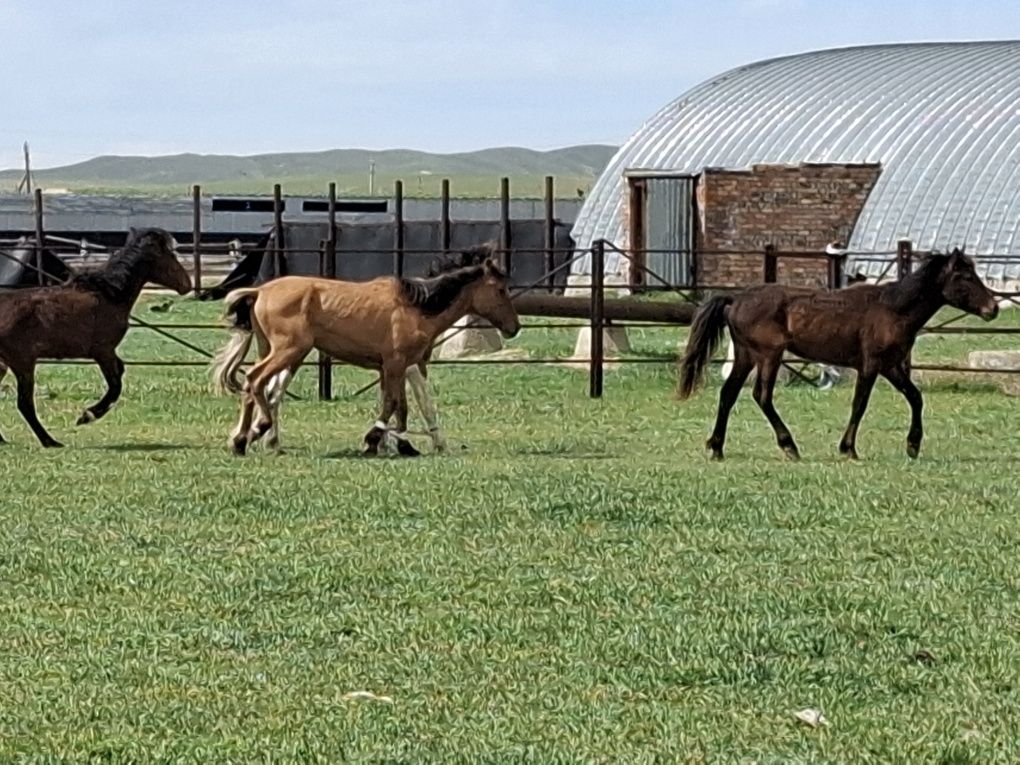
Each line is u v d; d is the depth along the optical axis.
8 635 10.35
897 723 8.70
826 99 52.62
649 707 8.95
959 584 11.69
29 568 12.16
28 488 15.52
